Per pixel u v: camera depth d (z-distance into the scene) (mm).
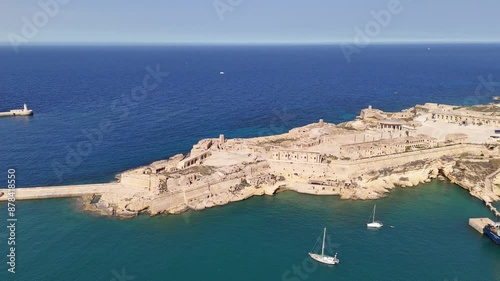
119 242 132125
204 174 170000
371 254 125125
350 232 138000
